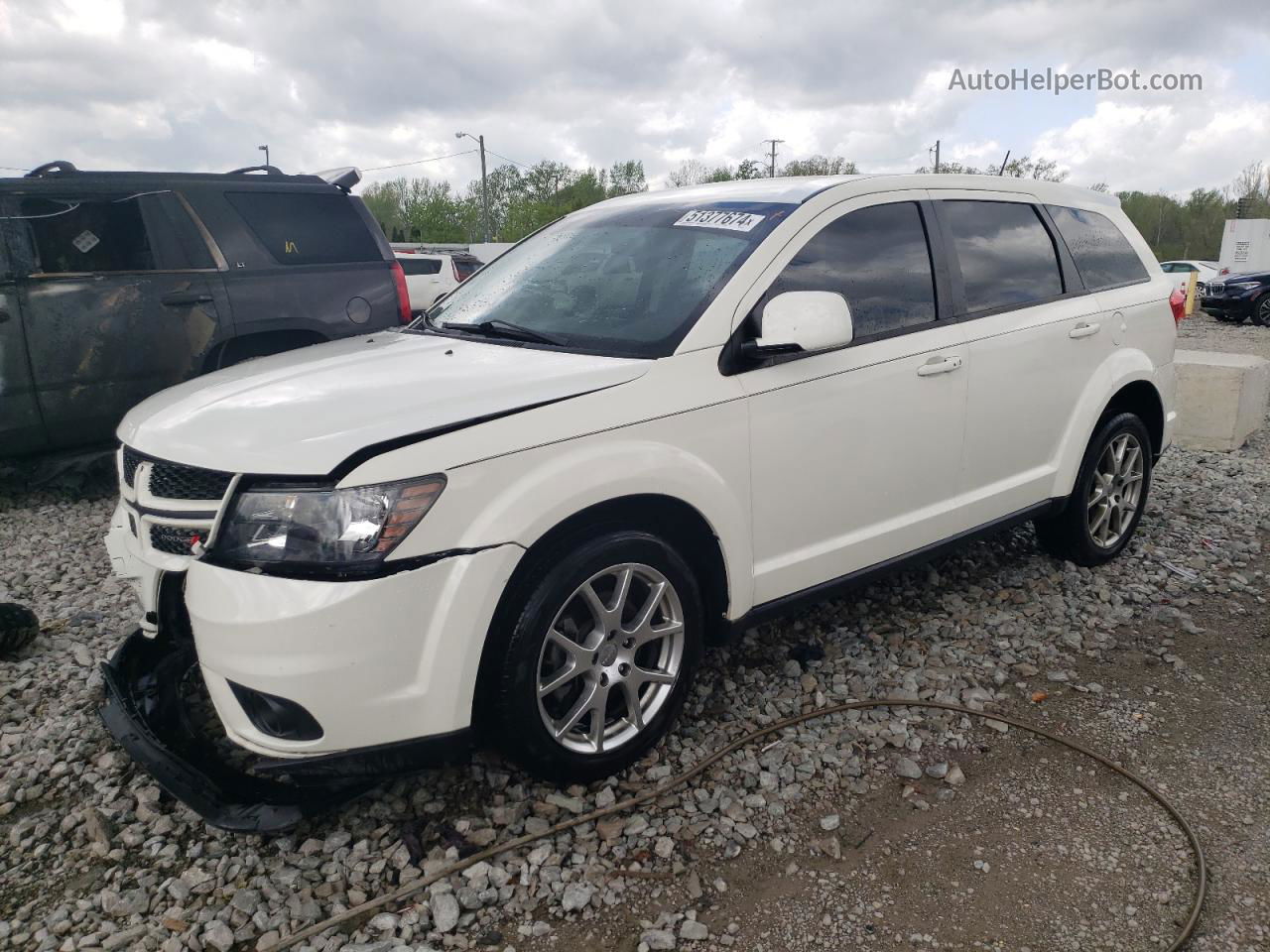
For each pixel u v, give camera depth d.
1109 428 4.37
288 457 2.36
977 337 3.69
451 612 2.39
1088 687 3.45
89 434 6.09
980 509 3.83
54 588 4.69
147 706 2.98
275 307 6.47
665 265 3.27
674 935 2.27
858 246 3.41
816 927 2.30
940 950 2.22
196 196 6.30
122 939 2.30
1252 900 2.35
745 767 2.93
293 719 2.35
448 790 2.86
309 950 2.26
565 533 2.64
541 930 2.31
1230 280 20.20
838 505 3.31
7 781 2.98
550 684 2.66
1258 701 3.35
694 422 2.85
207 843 2.66
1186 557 4.77
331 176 6.91
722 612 3.08
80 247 5.92
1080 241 4.36
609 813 2.73
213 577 2.37
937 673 3.54
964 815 2.73
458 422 2.46
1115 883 2.44
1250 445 7.59
